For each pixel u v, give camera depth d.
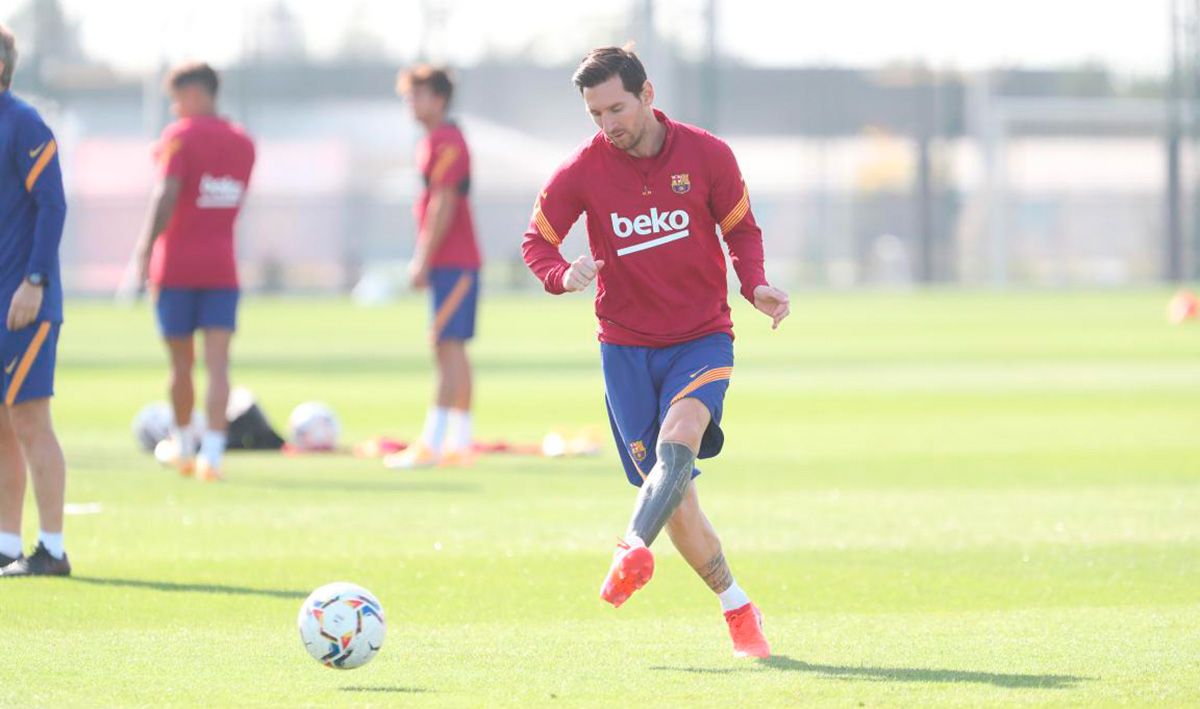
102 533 32.75
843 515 35.88
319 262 184.50
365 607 20.52
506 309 153.62
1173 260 199.75
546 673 21.05
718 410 21.70
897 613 25.20
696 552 21.83
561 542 32.03
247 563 29.38
